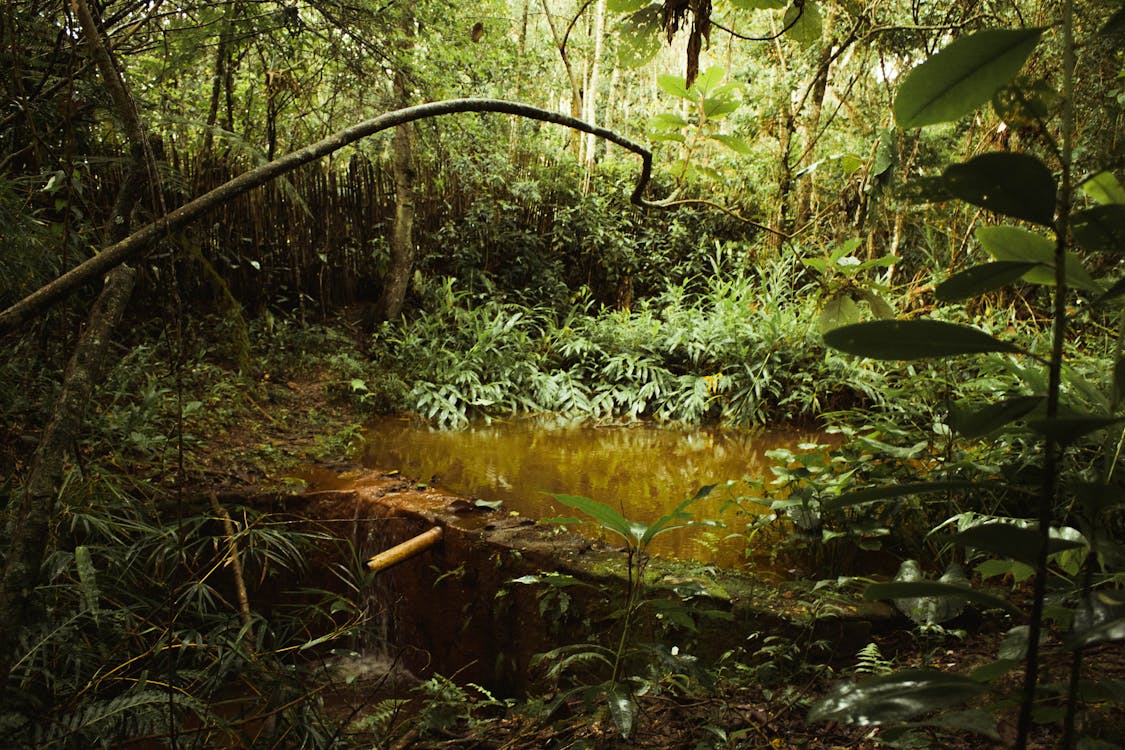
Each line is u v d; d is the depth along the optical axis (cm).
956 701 54
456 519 301
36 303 105
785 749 152
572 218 825
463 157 728
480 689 208
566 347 655
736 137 182
